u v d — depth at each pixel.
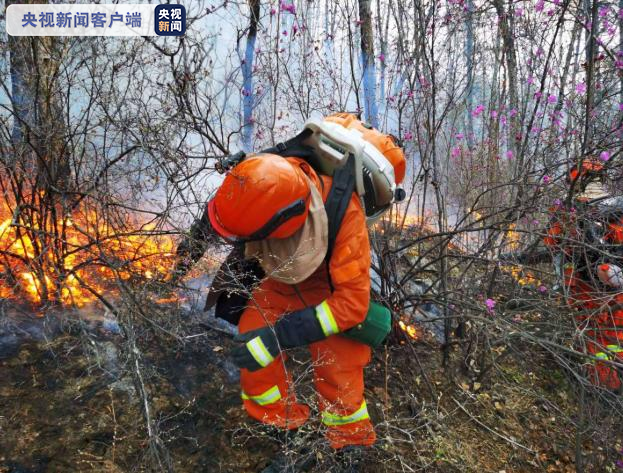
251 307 1.69
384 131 2.77
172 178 1.89
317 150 1.54
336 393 1.64
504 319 2.00
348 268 1.42
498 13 2.79
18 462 1.49
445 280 2.46
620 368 1.69
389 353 2.53
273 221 1.30
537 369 2.71
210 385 2.00
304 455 1.62
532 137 2.75
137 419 1.73
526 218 2.44
